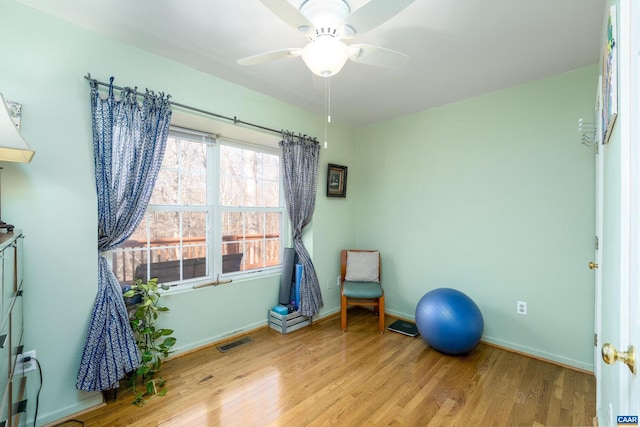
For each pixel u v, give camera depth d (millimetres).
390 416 1660
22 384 1460
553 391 1900
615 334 946
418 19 1608
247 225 3000
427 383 1987
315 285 3100
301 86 2508
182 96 2158
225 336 2639
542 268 2359
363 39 1795
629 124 710
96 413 1672
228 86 2432
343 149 3590
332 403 1772
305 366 2201
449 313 2311
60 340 1645
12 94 1511
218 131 2621
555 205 2297
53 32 1630
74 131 1698
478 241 2709
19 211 1525
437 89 2549
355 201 3752
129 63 1910
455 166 2855
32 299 1554
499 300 2580
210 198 2682
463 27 1683
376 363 2254
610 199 1112
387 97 2732
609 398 1087
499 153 2576
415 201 3172
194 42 1878
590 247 2143
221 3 1512
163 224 2424
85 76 1731
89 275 1756
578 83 2182
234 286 2709
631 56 688
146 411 1690
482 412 1695
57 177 1643
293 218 3033
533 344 2395
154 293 2031
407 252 3244
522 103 2445
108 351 1710
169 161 2443
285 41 1861
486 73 2252
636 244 648
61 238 1655
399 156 3312
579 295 2189
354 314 3432
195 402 1771
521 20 1618
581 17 1583
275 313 2904
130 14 1606
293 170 2973
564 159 2252
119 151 1856
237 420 1623
